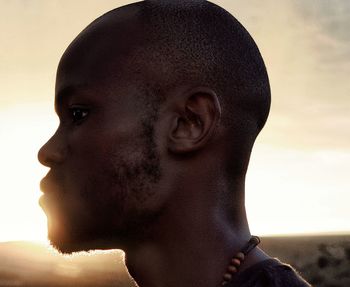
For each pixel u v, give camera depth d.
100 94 1.69
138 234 1.69
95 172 1.68
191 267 1.67
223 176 1.72
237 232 1.72
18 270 6.65
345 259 8.43
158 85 1.69
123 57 1.70
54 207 1.72
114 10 1.80
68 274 5.77
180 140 1.68
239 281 1.63
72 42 1.79
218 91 1.72
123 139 1.67
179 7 1.77
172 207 1.68
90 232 1.70
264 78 1.83
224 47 1.75
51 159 1.73
